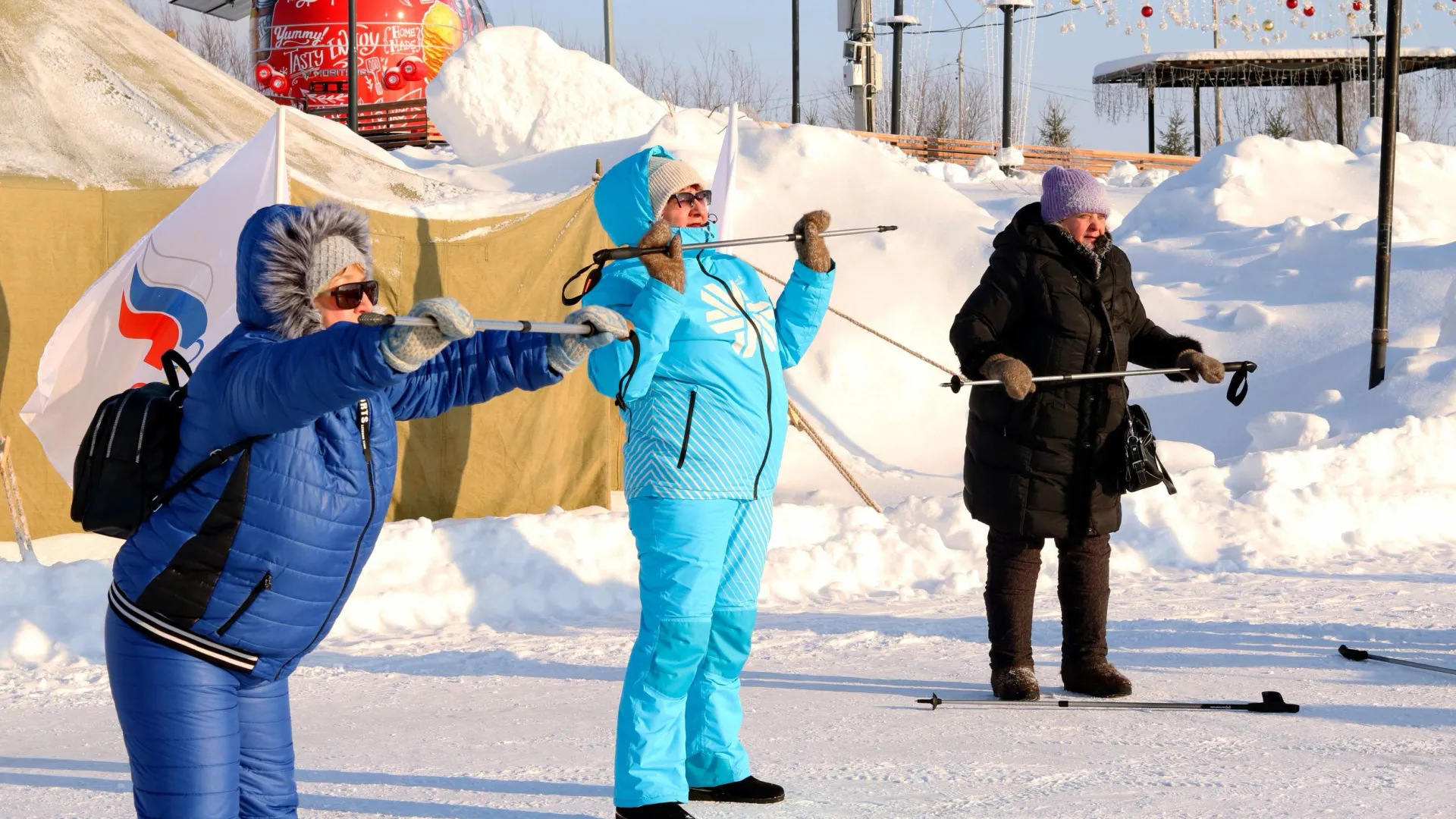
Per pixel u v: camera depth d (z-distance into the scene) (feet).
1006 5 118.93
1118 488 18.38
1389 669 20.31
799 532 30.94
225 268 27.89
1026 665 18.84
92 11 36.96
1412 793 13.93
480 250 34.76
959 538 31.58
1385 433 38.17
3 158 30.68
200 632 8.98
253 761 9.66
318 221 9.24
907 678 20.21
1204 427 49.42
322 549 9.09
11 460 29.50
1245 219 67.67
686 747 13.97
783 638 23.20
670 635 13.10
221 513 8.84
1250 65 140.15
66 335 27.53
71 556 28.58
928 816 13.42
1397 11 46.29
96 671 21.11
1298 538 31.55
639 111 85.05
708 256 14.07
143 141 32.94
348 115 106.42
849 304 55.47
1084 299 18.20
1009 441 18.37
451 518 34.40
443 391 9.64
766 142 67.97
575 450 36.52
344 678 20.65
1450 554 30.83
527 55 85.20
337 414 9.13
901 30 123.65
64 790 14.85
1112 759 15.49
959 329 18.19
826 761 15.57
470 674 20.88
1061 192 18.35
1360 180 72.54
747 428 13.48
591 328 9.33
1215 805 13.61
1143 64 140.15
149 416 8.92
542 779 14.96
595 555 27.40
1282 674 20.06
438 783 14.82
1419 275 54.75
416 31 114.32
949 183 91.86
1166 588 27.53
